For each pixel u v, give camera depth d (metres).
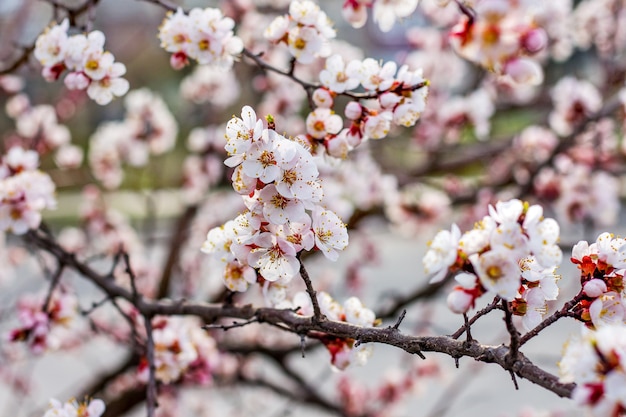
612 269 1.42
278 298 1.76
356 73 1.89
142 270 4.55
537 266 1.43
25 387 4.78
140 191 5.53
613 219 4.27
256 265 1.48
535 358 4.54
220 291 3.67
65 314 2.65
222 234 1.69
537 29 1.29
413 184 4.55
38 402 5.11
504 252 1.21
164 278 4.18
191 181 4.72
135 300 2.24
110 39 7.51
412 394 4.58
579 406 1.06
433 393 5.85
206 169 4.71
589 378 1.07
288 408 4.11
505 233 1.22
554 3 3.69
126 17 7.51
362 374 5.84
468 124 4.52
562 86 4.18
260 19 3.66
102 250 4.68
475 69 5.04
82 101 4.55
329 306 1.82
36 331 2.46
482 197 4.38
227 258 1.67
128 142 4.40
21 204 2.30
